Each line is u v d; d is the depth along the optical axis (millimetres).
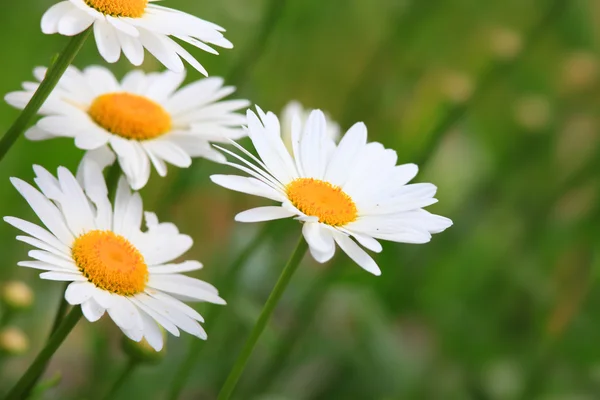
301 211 524
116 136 565
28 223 521
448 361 750
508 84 873
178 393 614
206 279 744
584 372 736
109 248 525
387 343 712
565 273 760
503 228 838
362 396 706
